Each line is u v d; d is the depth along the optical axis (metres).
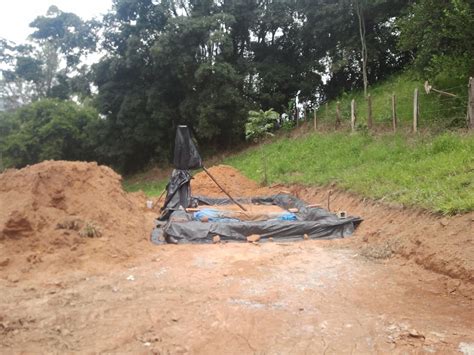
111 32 26.95
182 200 11.69
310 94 25.98
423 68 13.13
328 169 13.83
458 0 10.71
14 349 4.05
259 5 26.62
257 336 4.28
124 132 27.34
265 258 7.06
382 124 15.36
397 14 19.95
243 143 26.83
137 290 5.65
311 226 8.70
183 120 27.53
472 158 8.54
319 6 22.61
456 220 6.26
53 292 5.57
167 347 4.09
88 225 7.57
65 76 35.22
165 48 23.67
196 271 6.45
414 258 6.32
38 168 8.31
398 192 8.56
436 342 4.02
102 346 4.12
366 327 4.42
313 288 5.62
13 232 6.88
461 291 5.21
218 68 23.22
